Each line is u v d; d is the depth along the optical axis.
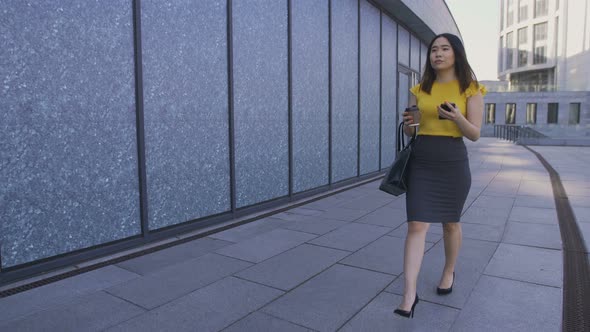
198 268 3.72
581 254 4.04
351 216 5.71
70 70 3.67
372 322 2.74
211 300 3.08
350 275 3.56
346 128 8.38
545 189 7.66
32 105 3.43
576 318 2.77
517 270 3.63
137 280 3.45
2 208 3.30
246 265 3.80
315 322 2.75
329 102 7.62
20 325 2.71
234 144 5.46
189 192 4.89
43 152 3.52
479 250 4.18
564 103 41.75
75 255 3.76
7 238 3.34
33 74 3.42
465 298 3.08
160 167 4.53
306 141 7.03
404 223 5.31
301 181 6.95
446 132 2.79
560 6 55.00
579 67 51.47
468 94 2.74
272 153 6.21
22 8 3.33
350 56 8.38
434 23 12.34
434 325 2.70
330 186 7.76
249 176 5.79
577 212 5.79
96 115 3.89
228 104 5.34
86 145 3.83
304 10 6.82
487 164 11.88
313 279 3.47
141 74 4.22
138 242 4.29
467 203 6.48
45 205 3.56
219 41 5.16
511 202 6.52
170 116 4.60
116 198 4.11
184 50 4.72
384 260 3.92
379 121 9.96
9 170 3.32
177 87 4.66
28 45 3.38
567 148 19.17
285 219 5.56
